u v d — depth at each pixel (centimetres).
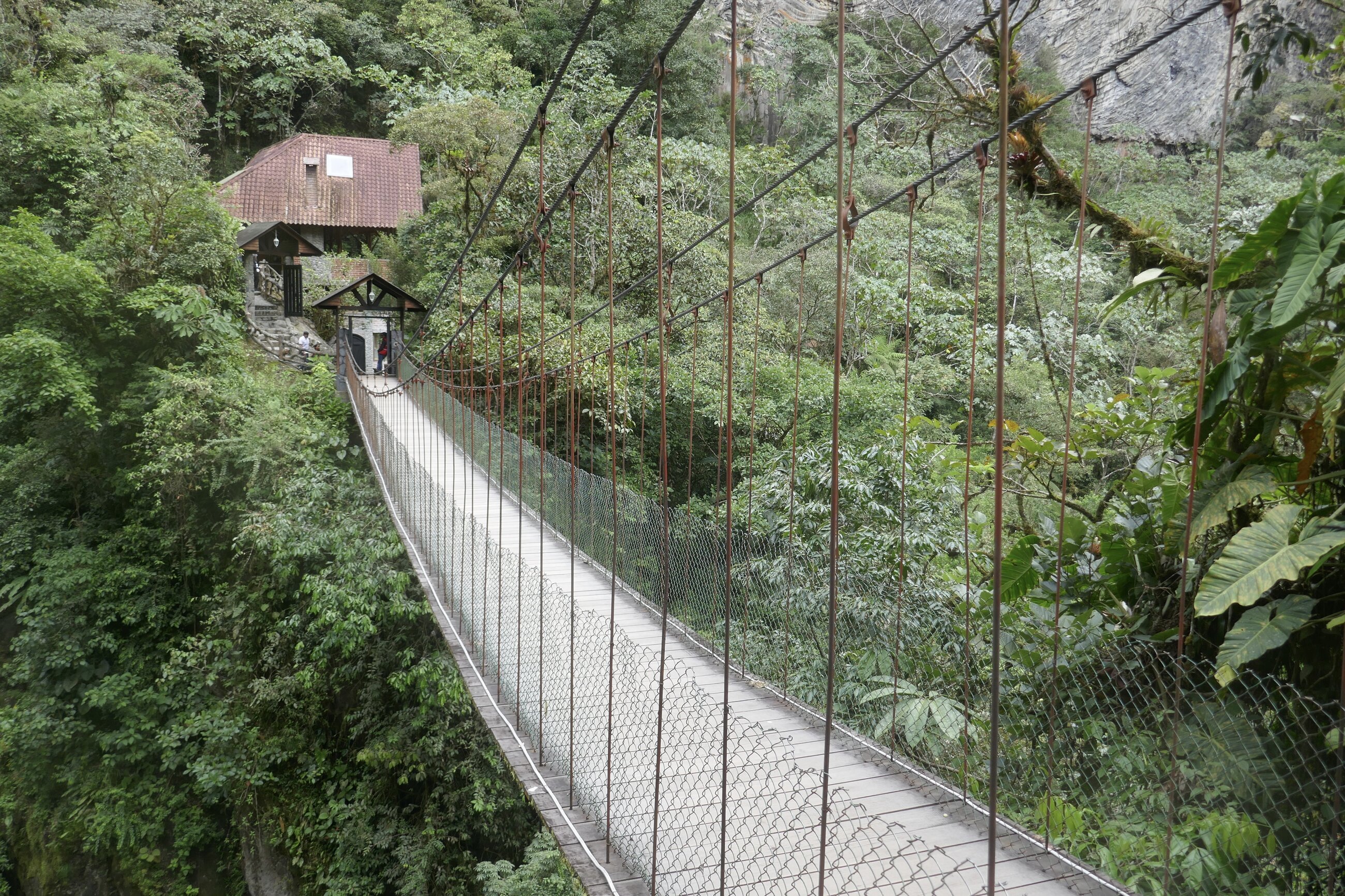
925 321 1312
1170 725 325
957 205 1625
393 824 1002
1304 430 318
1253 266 317
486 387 934
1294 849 284
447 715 994
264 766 1082
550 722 490
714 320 1445
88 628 1257
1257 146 1176
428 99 2417
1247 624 288
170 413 1312
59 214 1680
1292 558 269
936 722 433
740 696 533
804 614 534
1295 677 336
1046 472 641
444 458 1272
